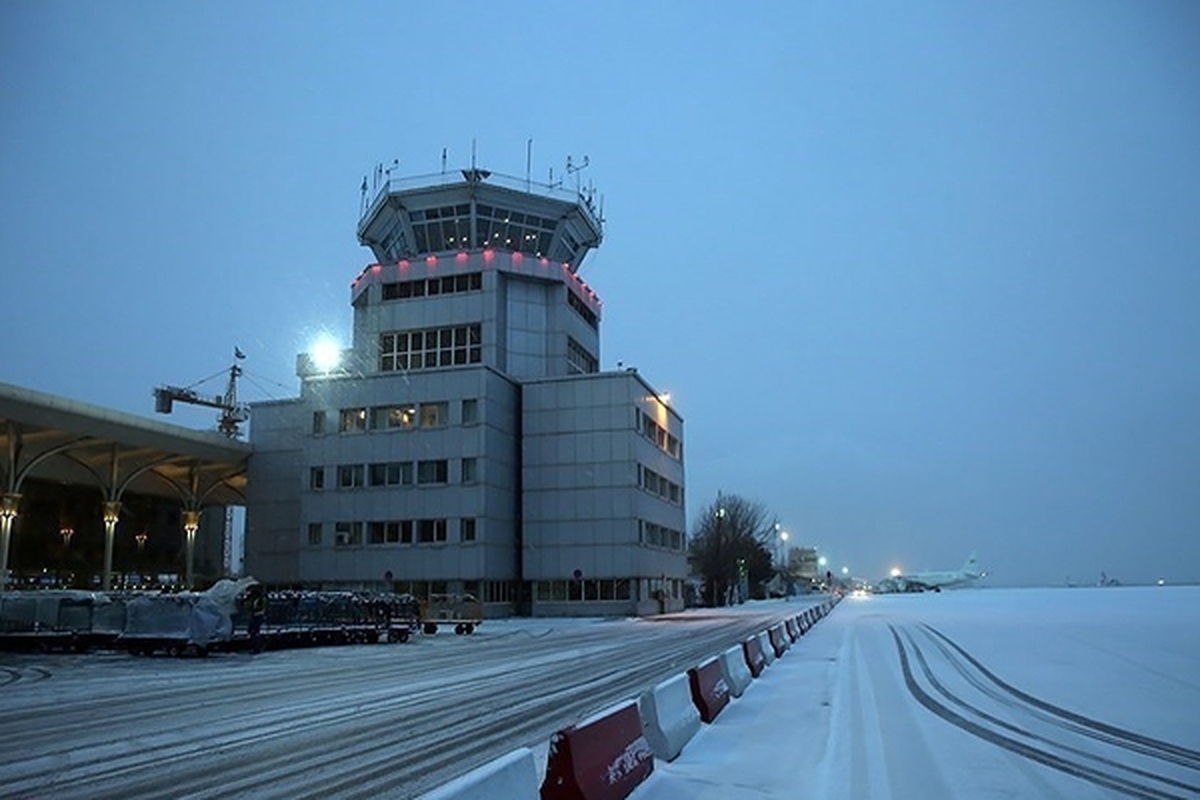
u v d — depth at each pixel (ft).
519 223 213.87
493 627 147.54
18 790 26.45
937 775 26.81
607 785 22.75
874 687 48.78
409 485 182.60
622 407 189.57
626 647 91.20
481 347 198.29
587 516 188.03
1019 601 191.01
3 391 145.38
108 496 185.26
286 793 25.89
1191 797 24.35
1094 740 32.60
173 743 34.32
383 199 210.79
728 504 375.25
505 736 35.47
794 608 238.48
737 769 27.84
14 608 92.63
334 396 191.52
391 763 30.17
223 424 254.27
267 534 205.77
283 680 59.57
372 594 119.14
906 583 469.98
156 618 85.76
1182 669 55.06
